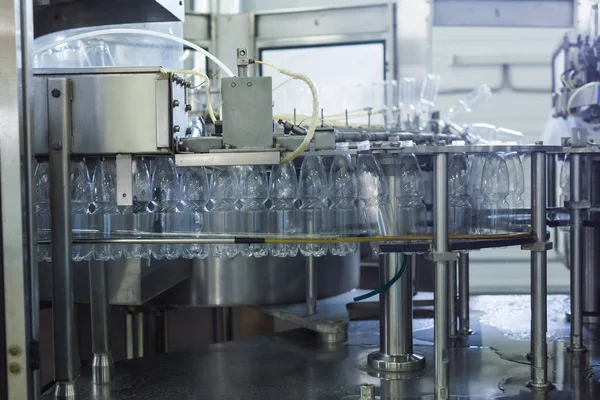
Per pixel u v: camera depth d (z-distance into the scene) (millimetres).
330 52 4254
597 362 2566
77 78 1978
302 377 2414
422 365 2504
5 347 1817
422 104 4168
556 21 4078
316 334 3000
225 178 2416
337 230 2420
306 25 4254
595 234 3182
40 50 2475
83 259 2359
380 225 2336
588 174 2900
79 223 2312
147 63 2852
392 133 2783
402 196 2381
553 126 3838
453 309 2941
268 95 1955
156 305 3031
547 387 2268
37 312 1863
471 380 2369
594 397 2189
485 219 2521
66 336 2033
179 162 1974
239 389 2301
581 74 3271
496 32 5223
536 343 2266
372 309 3242
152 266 2594
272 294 3066
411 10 4133
